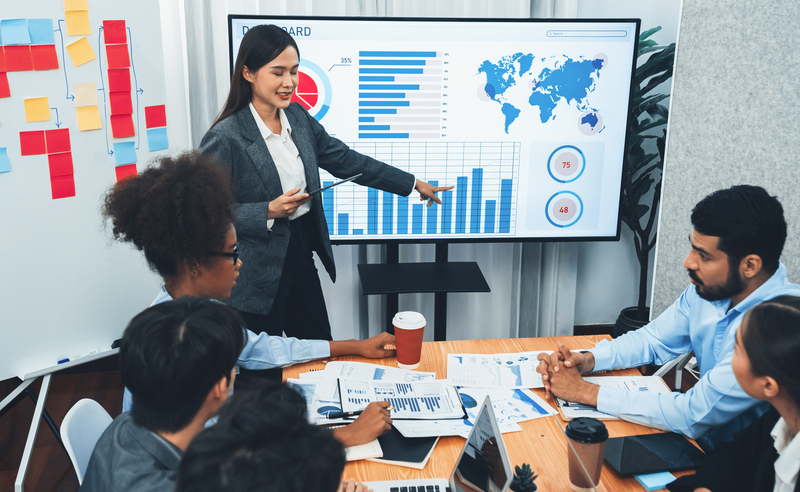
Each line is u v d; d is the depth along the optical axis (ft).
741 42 7.32
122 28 6.63
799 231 6.97
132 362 2.55
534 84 8.42
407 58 8.14
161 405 2.57
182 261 3.70
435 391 4.44
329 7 8.67
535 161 8.74
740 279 4.28
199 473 1.72
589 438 3.29
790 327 2.91
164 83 7.08
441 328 9.04
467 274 8.71
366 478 3.51
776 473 3.15
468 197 8.80
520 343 5.36
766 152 7.18
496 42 8.21
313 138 6.98
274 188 6.34
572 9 9.27
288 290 6.84
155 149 7.11
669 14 9.84
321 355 4.96
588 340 5.46
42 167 6.24
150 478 2.53
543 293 10.25
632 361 4.97
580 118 8.63
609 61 8.42
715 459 3.60
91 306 6.71
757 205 4.12
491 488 2.87
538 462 3.69
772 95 7.04
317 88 8.13
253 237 6.27
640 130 9.25
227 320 2.71
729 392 3.87
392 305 8.89
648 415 4.11
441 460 3.70
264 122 6.38
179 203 3.58
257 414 1.87
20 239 6.18
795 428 3.06
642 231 9.39
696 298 4.94
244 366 4.82
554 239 9.11
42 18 6.09
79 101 6.42
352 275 9.69
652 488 3.46
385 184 7.49
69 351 6.62
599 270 10.82
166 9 8.50
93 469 2.78
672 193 8.58
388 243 8.89
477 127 8.52
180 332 2.56
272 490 1.67
